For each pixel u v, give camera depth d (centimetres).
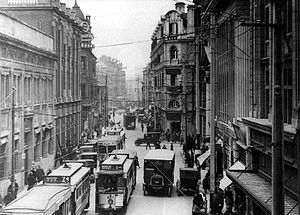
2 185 2714
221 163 3241
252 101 2034
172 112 6406
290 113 1530
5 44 2834
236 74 2517
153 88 9075
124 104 16325
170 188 2827
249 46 2150
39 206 1650
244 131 2131
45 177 2048
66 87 5025
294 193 1394
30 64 3453
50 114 4159
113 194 2339
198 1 5097
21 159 3102
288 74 1531
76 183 2091
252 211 1906
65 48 4972
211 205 2234
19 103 3175
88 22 7438
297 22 1385
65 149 4325
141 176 3534
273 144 938
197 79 3994
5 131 2811
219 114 3381
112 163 2383
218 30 3269
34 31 3609
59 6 4691
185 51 6444
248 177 1838
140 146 5659
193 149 4259
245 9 2400
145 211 2372
